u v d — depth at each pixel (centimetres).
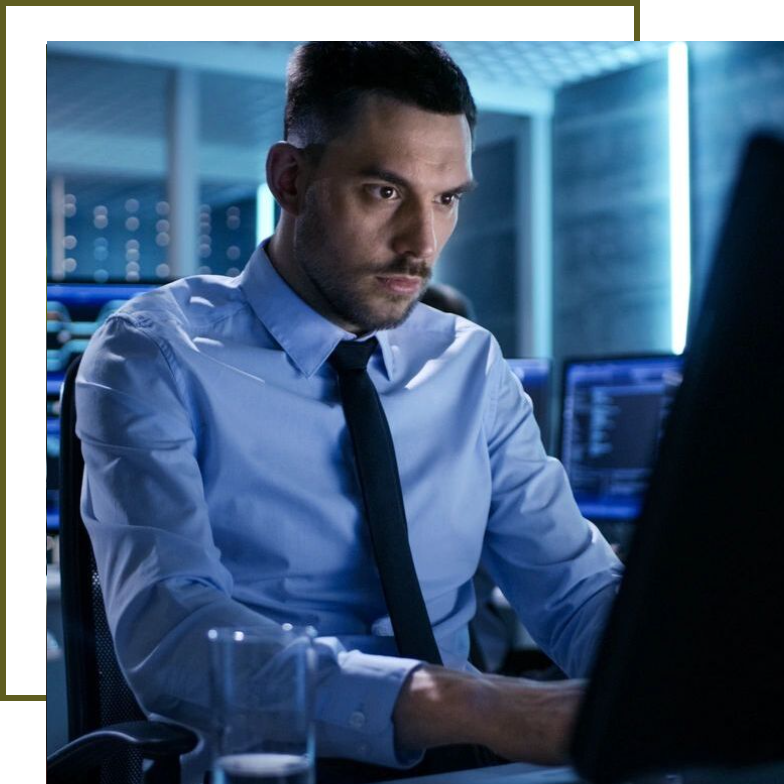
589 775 59
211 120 716
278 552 154
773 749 61
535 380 314
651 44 594
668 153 620
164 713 127
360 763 132
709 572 58
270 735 85
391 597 145
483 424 173
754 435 57
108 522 142
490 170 718
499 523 175
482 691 103
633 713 59
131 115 707
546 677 196
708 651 59
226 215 793
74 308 270
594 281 664
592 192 668
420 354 171
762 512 58
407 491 162
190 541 137
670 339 609
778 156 55
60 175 797
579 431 308
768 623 59
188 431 149
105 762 145
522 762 104
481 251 721
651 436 294
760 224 55
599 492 302
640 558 58
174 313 158
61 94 661
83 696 146
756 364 56
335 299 152
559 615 169
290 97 156
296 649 86
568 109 684
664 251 617
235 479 154
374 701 107
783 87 521
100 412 147
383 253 148
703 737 60
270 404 155
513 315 715
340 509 155
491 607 296
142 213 856
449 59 149
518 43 607
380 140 144
